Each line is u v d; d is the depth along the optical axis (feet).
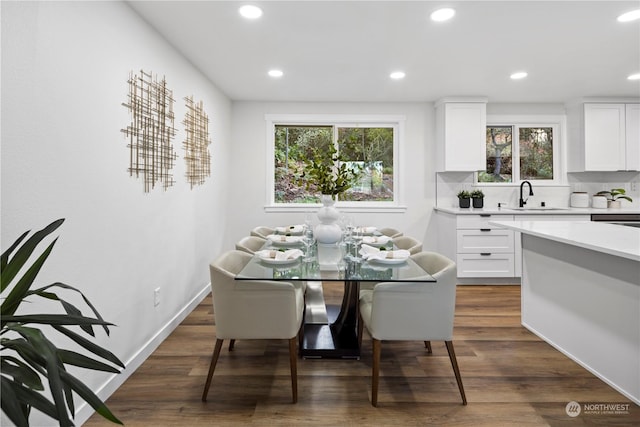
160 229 8.23
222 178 13.48
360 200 15.25
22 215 4.46
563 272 7.58
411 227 14.96
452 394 6.27
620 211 12.90
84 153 5.57
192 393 6.28
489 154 15.15
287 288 5.97
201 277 11.18
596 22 7.72
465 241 13.00
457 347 8.11
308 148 15.23
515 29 8.05
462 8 7.11
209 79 11.71
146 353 7.51
